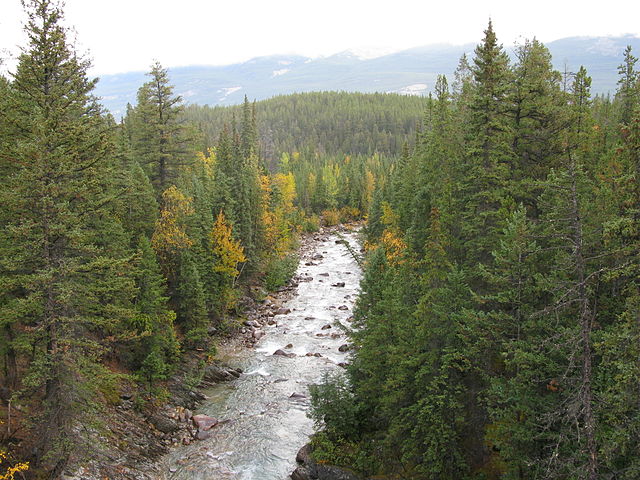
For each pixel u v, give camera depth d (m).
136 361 32.97
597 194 19.83
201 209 44.81
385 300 24.95
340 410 26.19
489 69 27.30
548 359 17.23
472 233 26.64
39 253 19.42
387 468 23.14
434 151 32.84
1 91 21.28
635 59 32.53
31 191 18.62
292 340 45.31
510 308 22.33
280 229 71.06
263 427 30.41
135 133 52.16
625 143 15.60
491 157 26.00
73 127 19.86
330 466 24.28
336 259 81.19
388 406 23.02
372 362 25.58
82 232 20.25
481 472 20.38
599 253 17.34
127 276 29.52
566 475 15.83
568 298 15.73
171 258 39.84
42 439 19.80
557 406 16.69
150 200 39.81
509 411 17.91
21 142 18.02
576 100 30.17
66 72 20.47
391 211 47.47
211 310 44.59
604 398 14.38
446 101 33.38
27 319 20.55
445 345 20.95
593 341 16.45
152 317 32.94
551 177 21.41
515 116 28.00
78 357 19.72
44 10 19.58
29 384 18.36
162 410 31.08
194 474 25.39
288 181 104.56
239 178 54.53
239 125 189.88
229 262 46.50
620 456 14.95
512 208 24.47
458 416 19.98
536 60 27.11
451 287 21.52
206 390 35.59
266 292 58.47
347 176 132.50
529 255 18.31
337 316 52.03
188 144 49.22
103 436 25.56
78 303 20.66
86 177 20.61
